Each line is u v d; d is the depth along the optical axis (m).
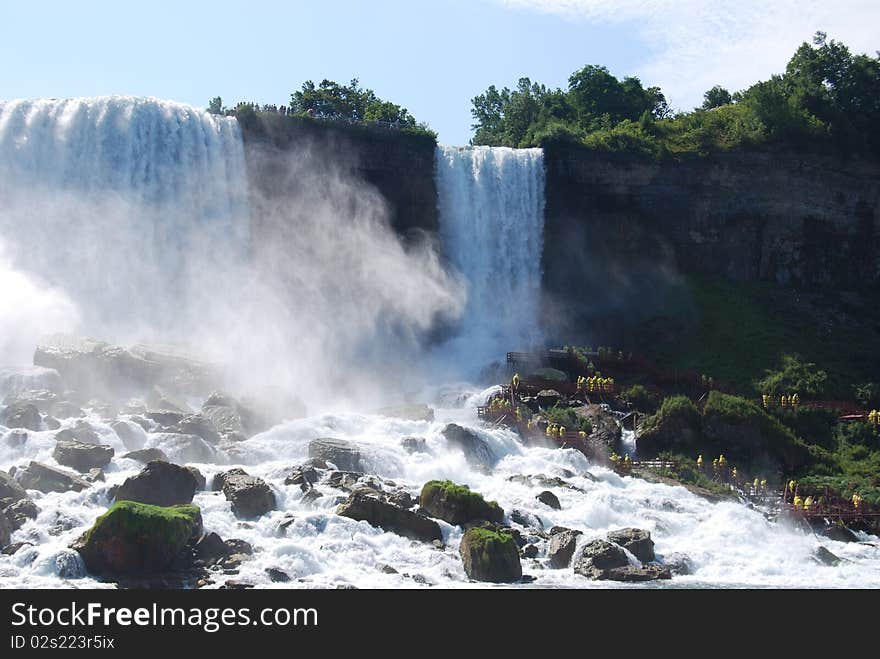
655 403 59.69
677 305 75.69
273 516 34.53
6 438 39.88
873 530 47.38
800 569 37.28
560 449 49.75
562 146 79.00
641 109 103.88
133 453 39.72
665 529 40.22
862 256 82.00
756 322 73.25
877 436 59.16
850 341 72.94
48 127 64.31
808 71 90.06
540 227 78.50
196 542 30.98
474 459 47.25
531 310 77.06
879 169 82.69
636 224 79.44
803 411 60.50
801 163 81.06
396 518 34.50
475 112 114.56
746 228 80.50
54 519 32.22
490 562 31.98
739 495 49.22
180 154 67.31
